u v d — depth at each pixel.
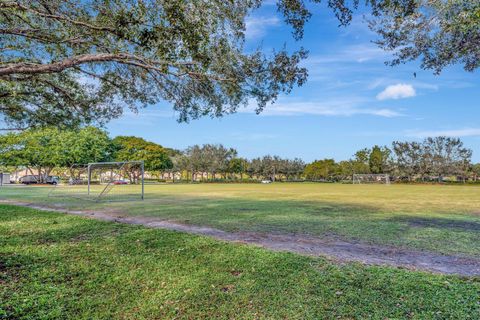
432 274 5.69
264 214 14.41
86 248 7.39
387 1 5.31
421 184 74.25
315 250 7.48
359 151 95.25
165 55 4.61
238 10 5.59
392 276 5.51
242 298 4.70
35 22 6.50
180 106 8.09
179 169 83.62
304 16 5.67
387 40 6.52
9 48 7.73
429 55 6.34
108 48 6.24
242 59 6.51
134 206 17.86
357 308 4.32
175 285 5.22
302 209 16.81
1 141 47.91
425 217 14.01
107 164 25.67
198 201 21.77
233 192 34.34
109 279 5.50
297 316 4.14
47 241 8.13
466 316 4.06
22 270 5.79
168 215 13.80
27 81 8.82
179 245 7.68
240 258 6.57
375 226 11.27
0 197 23.42
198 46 4.64
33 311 4.27
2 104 10.50
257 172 100.56
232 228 10.49
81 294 4.91
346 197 27.05
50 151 49.53
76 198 23.27
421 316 4.07
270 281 5.32
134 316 4.23
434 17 5.69
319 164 100.25
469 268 6.23
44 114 11.00
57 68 5.69
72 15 5.72
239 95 7.15
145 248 7.43
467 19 4.83
